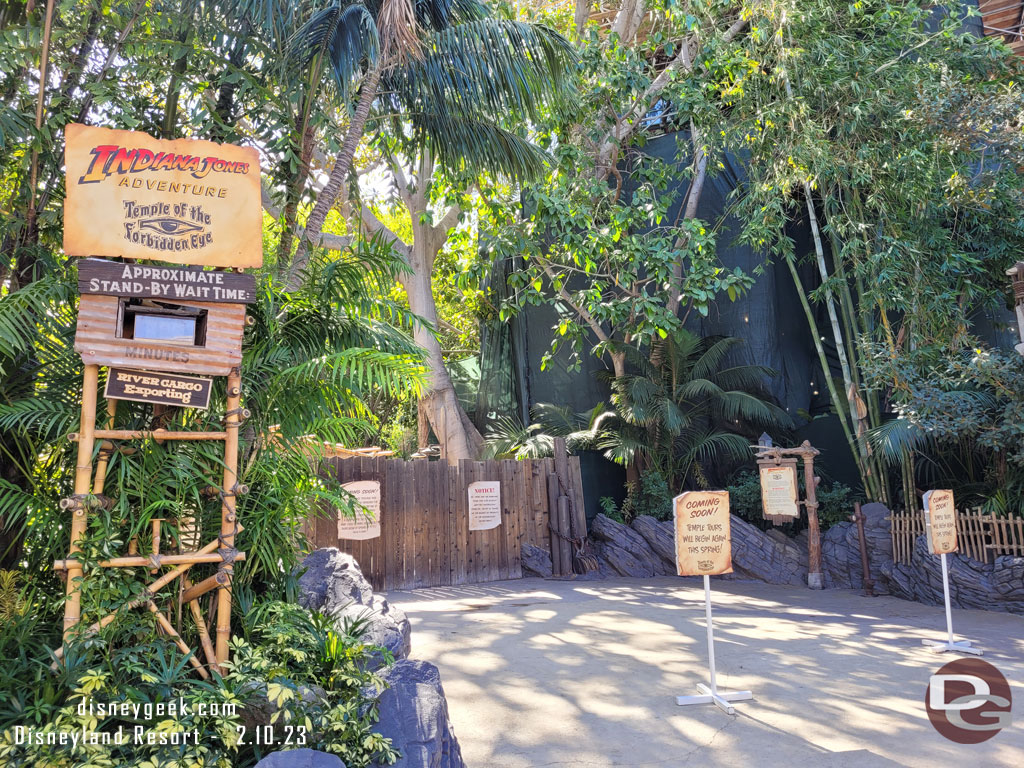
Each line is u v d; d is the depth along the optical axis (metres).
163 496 4.09
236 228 4.16
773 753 4.40
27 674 3.57
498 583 11.97
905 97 11.70
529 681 5.92
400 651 4.86
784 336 16.06
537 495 13.02
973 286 11.55
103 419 4.26
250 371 4.65
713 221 16.09
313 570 5.90
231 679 3.62
